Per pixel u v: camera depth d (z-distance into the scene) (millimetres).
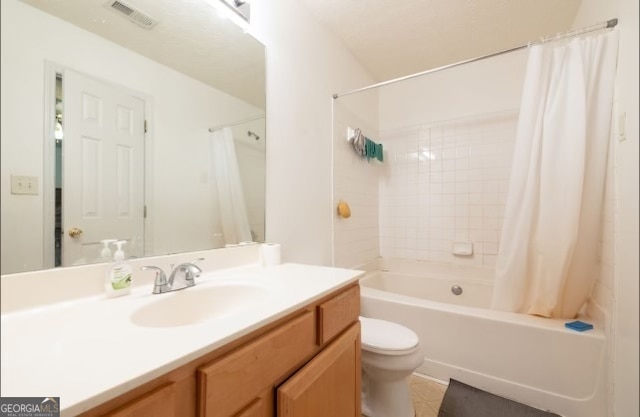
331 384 918
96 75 867
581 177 1338
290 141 1663
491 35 2078
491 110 2344
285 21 1629
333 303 975
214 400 550
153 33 1020
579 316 1520
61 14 794
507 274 1567
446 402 1449
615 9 1289
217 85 1243
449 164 2508
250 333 656
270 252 1352
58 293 758
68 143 801
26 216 721
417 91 2668
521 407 1392
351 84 2340
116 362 475
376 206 2779
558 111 1414
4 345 538
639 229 1006
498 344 1492
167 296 865
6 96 692
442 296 2402
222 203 1254
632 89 1104
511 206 1554
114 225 899
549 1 1723
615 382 1172
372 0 1734
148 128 1001
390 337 1324
